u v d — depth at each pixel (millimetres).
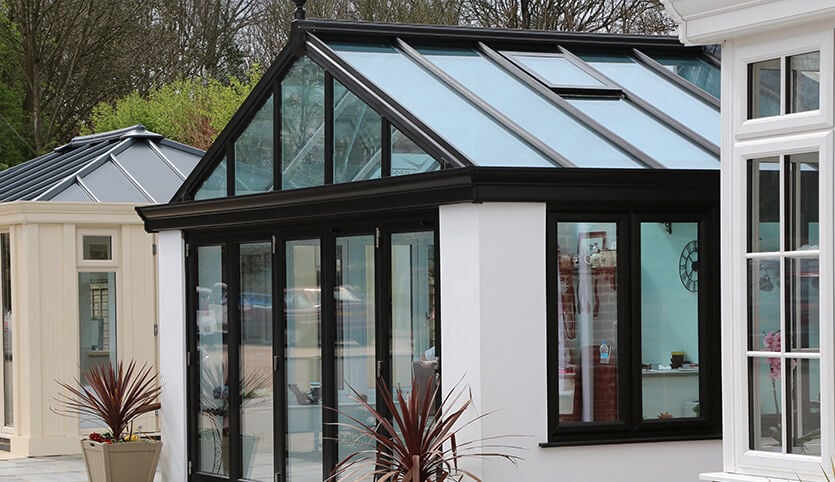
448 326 9477
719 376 9883
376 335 10203
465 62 11227
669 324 9836
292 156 11375
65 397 14617
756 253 7238
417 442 8969
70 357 15508
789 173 7098
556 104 10562
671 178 9555
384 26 11336
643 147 10125
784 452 7102
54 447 15406
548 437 9383
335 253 10703
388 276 10125
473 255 9227
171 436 12695
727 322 7359
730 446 7344
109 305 15797
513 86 10836
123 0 29891
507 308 9266
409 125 9891
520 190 9203
